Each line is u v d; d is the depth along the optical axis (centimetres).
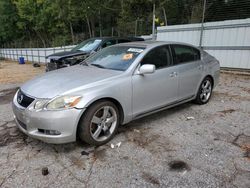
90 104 317
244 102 550
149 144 343
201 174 272
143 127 404
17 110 324
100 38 853
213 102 549
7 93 700
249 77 844
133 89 364
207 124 416
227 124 416
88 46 831
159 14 1298
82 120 316
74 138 312
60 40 2319
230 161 298
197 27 982
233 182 257
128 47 429
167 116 455
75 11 1639
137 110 380
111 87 337
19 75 1140
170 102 438
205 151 322
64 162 299
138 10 1331
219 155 312
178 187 251
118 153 319
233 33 885
